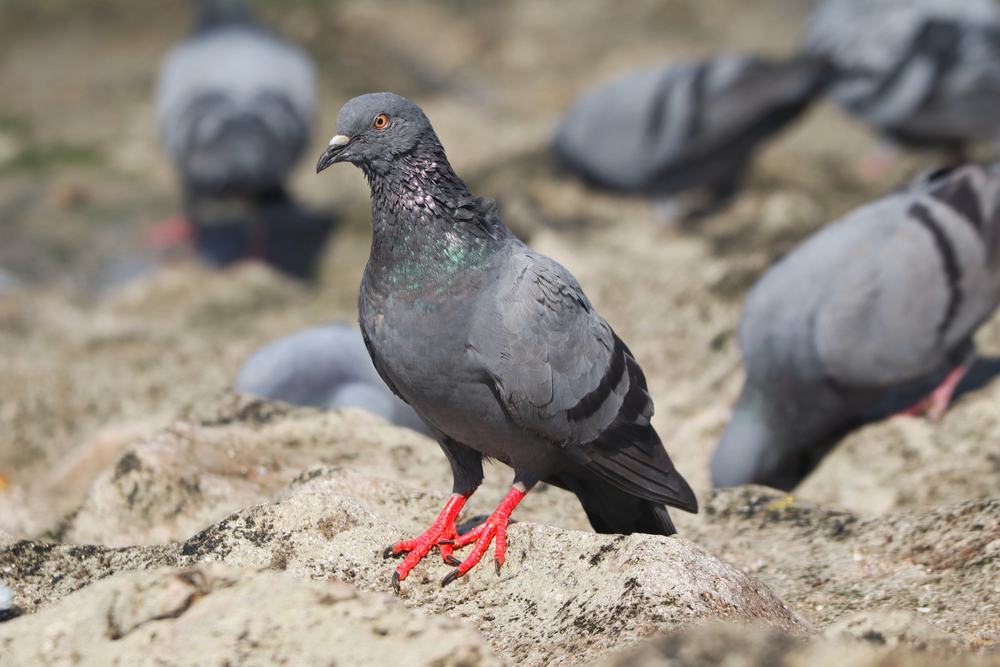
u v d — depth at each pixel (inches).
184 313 723.4
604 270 621.9
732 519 335.3
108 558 263.1
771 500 341.7
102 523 318.7
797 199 812.0
